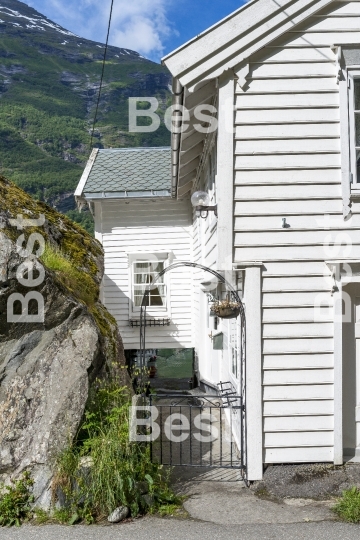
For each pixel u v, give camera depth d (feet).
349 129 24.48
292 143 24.44
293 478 23.73
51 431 21.42
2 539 18.80
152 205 53.01
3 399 22.11
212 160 32.37
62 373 22.39
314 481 23.44
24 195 33.71
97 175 54.44
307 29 24.44
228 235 24.23
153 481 21.52
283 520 20.35
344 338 25.40
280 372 24.64
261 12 24.07
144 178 53.21
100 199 51.55
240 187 24.44
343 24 24.47
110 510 20.34
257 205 24.41
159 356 63.00
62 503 20.36
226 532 19.30
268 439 24.59
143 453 22.21
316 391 24.67
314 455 24.66
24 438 21.48
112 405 23.08
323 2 24.21
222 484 24.02
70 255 33.12
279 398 24.59
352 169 24.59
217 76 24.08
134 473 21.04
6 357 22.63
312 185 24.47
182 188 47.96
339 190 24.47
